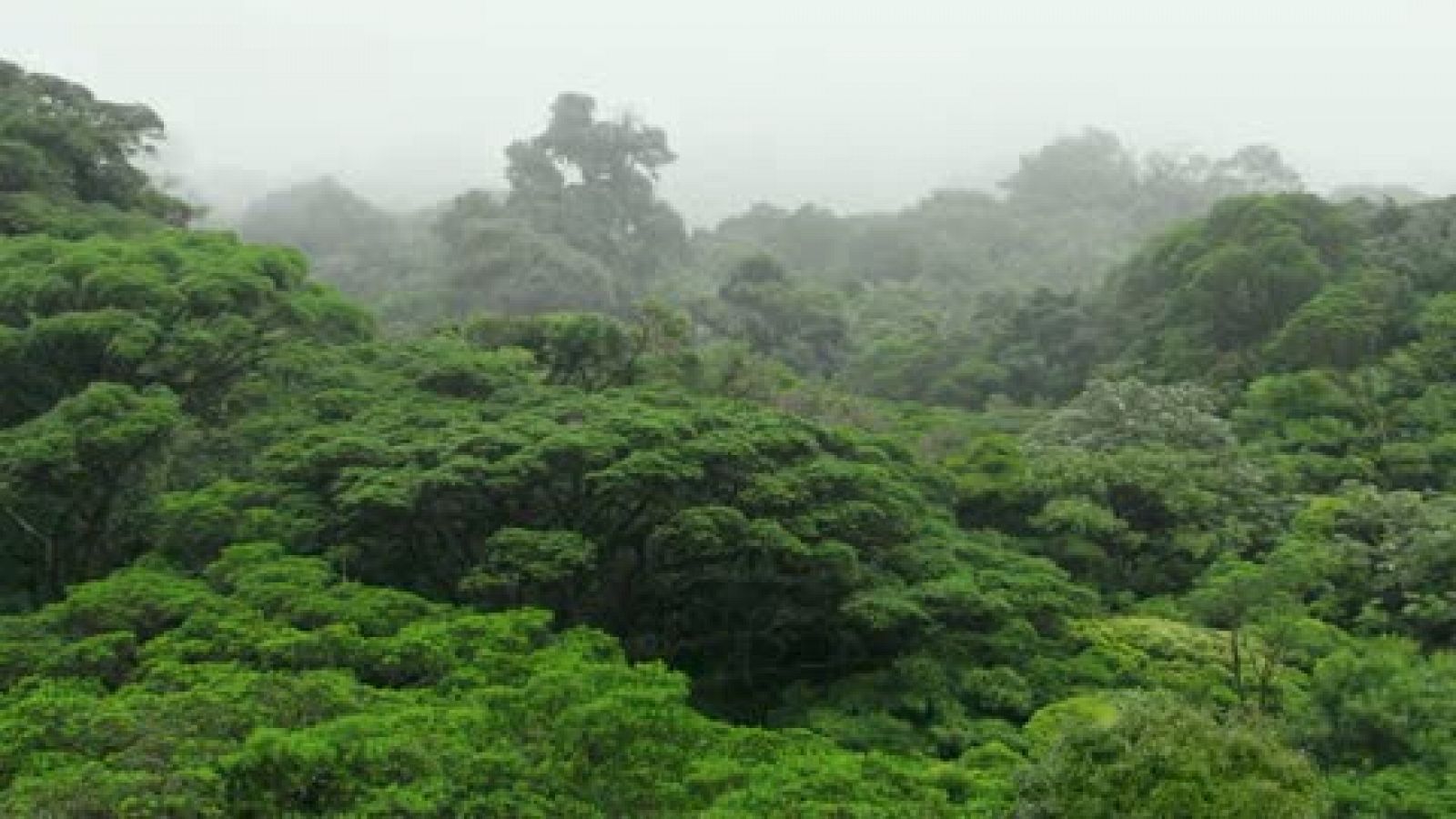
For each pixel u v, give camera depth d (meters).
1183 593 35.75
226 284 31.33
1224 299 56.56
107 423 26.47
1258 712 17.94
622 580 28.73
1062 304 70.19
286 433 30.20
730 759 17.70
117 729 15.80
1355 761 23.64
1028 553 35.47
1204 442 42.72
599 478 26.06
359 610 22.14
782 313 79.69
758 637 29.95
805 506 27.50
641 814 16.14
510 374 34.69
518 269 86.00
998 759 21.17
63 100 56.69
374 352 36.00
